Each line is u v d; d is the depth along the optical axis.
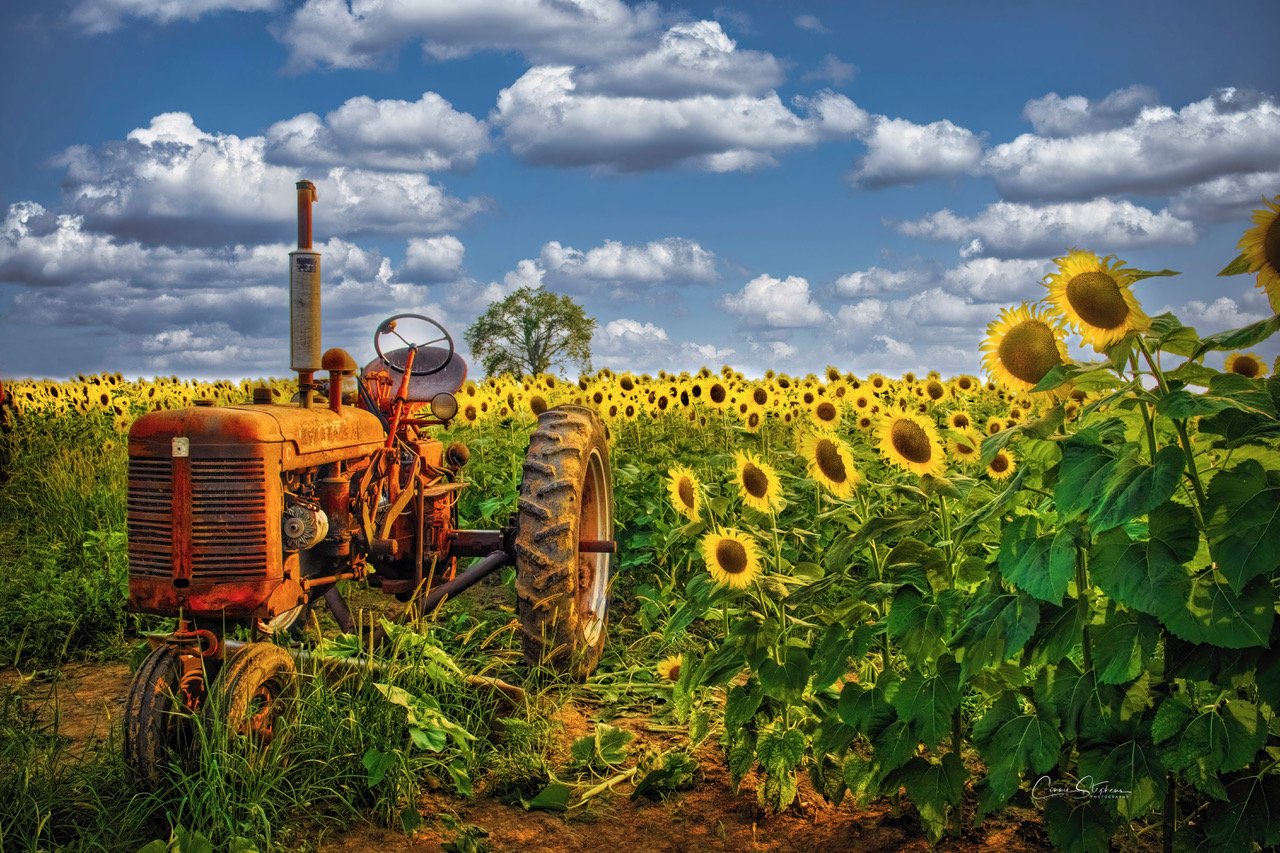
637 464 7.61
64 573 6.08
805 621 3.37
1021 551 2.57
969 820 3.24
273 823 3.19
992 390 11.19
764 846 3.19
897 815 3.25
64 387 15.09
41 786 3.33
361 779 3.49
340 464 4.10
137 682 3.31
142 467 3.38
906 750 2.83
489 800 3.57
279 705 3.60
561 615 4.46
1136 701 2.56
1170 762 2.39
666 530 6.20
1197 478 2.41
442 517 5.14
